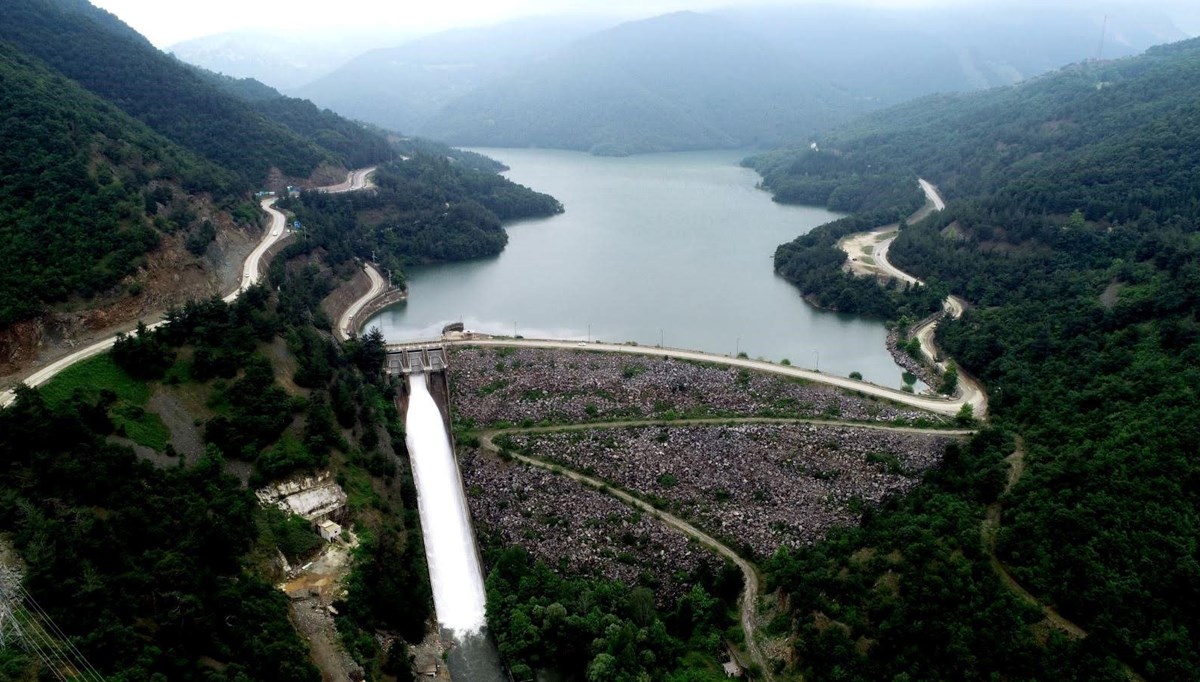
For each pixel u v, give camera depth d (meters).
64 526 79.69
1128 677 80.69
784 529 122.25
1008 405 147.25
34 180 143.00
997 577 95.00
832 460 136.62
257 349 129.50
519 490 134.62
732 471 135.75
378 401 152.12
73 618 72.50
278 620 87.62
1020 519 101.06
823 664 94.75
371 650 93.56
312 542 103.69
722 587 112.75
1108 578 88.94
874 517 115.44
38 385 106.56
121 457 93.81
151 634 76.94
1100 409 121.75
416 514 126.50
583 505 130.00
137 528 86.56
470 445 147.75
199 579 84.94
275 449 111.94
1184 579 85.00
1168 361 124.25
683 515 127.69
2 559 74.12
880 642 93.44
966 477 117.25
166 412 111.38
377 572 106.19
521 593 110.88
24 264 124.75
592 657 101.19
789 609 104.75
